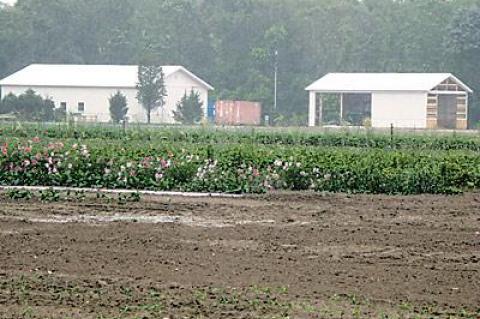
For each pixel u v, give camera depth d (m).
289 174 38.38
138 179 38.31
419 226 28.36
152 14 154.12
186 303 17.64
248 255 22.88
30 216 29.19
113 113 107.75
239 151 40.44
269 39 145.75
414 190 37.88
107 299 17.88
